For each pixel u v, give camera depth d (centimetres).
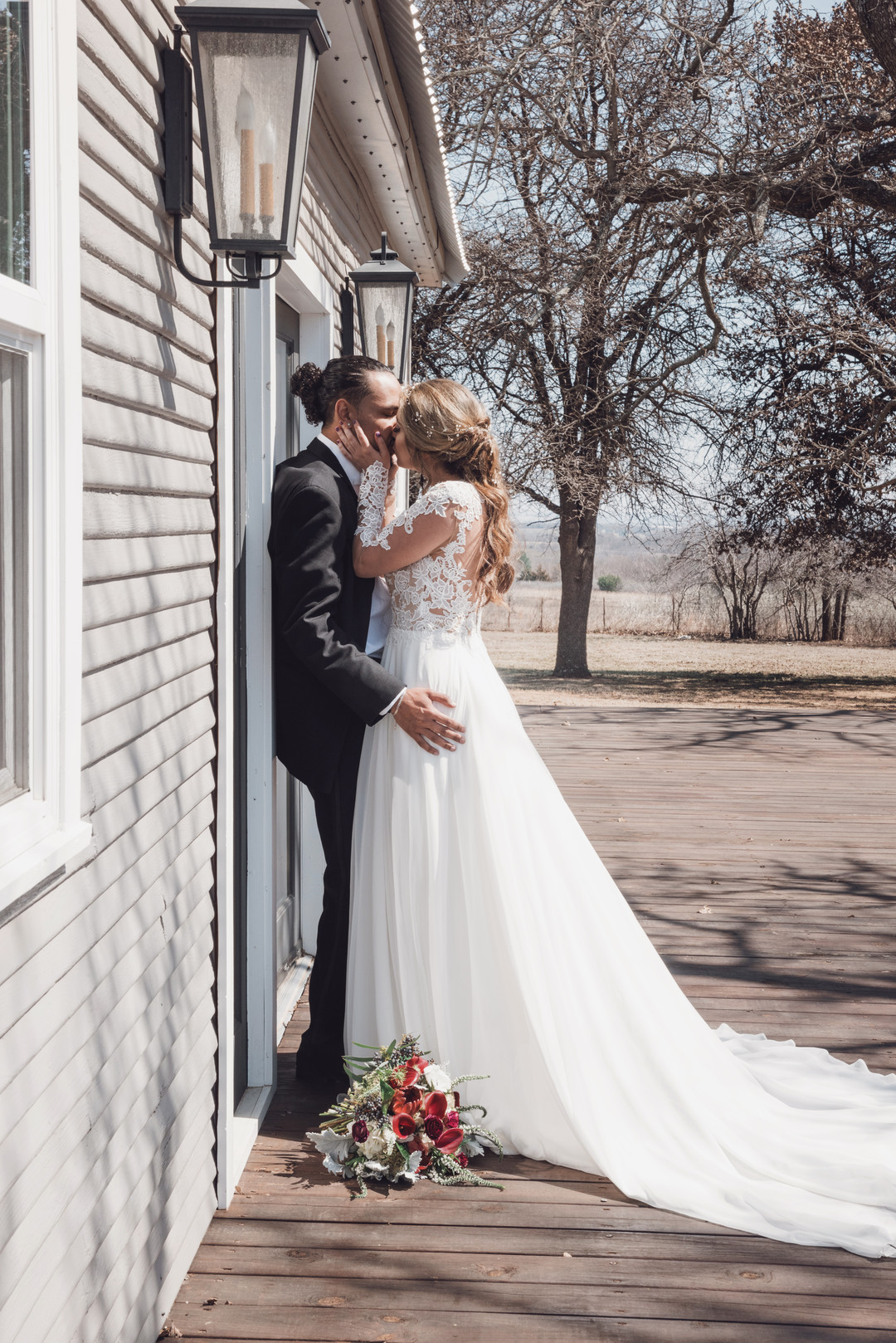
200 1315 204
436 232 687
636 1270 222
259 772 289
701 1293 215
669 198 1206
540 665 1742
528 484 1399
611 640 2006
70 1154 150
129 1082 176
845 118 1111
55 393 136
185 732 210
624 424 1371
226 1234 232
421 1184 256
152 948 188
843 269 1419
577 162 1306
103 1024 163
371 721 272
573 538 1571
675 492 1437
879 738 997
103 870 162
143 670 182
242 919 292
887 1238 233
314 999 302
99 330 158
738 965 412
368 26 343
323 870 403
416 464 289
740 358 1460
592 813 678
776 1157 263
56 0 134
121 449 170
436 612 281
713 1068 284
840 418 1466
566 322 1312
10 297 122
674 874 541
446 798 272
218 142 203
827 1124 278
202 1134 228
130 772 175
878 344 1257
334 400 286
